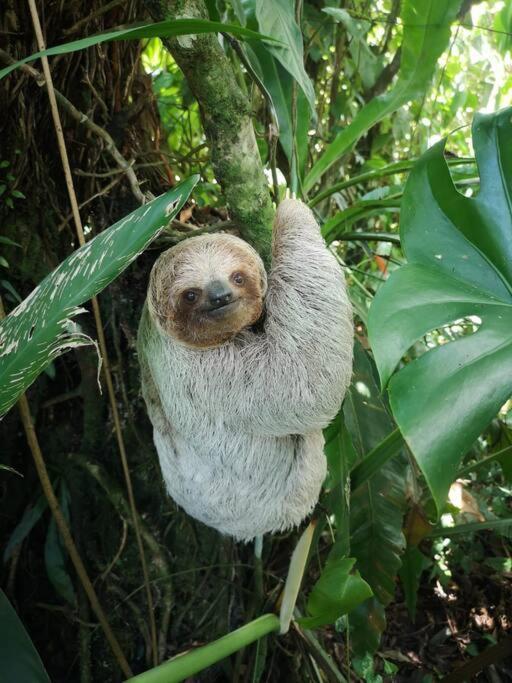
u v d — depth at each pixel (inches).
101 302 32.8
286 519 27.0
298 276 23.6
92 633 32.7
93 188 32.9
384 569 30.5
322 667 30.5
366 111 29.7
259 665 31.0
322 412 23.2
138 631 32.5
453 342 16.5
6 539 34.7
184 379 24.5
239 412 24.0
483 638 37.5
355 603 23.9
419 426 15.4
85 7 30.7
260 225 25.1
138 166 32.4
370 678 30.8
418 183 20.2
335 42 41.3
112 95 33.0
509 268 18.9
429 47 29.3
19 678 18.4
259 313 24.1
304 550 27.1
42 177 32.2
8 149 30.9
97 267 16.3
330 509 28.8
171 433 27.3
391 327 16.3
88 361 32.7
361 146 47.4
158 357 25.4
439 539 38.7
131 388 32.9
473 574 40.1
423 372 16.0
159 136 35.8
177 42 20.9
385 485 30.7
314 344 22.9
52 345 16.2
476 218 19.6
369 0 40.4
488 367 16.1
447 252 19.3
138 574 32.5
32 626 34.9
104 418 33.2
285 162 32.4
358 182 30.6
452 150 51.7
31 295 17.2
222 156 23.6
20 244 32.0
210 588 33.2
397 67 42.9
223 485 25.8
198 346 24.0
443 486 15.1
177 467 27.1
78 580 33.2
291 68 24.4
